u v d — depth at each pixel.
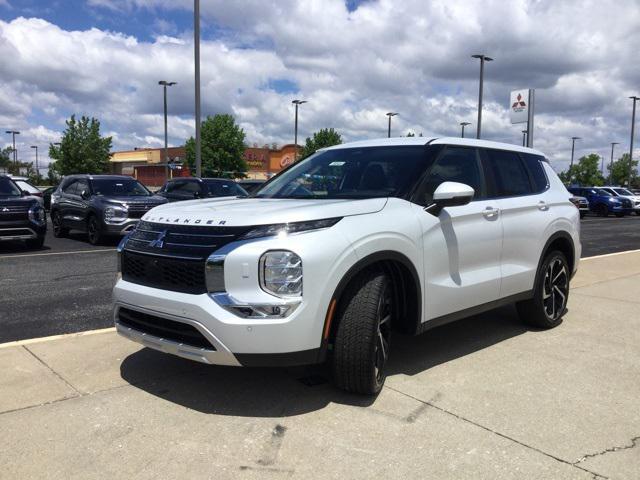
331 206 3.71
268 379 4.12
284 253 3.33
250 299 3.31
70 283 8.08
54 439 3.23
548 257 5.53
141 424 3.42
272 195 4.71
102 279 8.42
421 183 4.27
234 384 4.03
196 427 3.38
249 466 2.96
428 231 4.11
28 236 11.72
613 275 8.77
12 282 8.14
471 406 3.71
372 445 3.18
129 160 97.62
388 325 3.92
